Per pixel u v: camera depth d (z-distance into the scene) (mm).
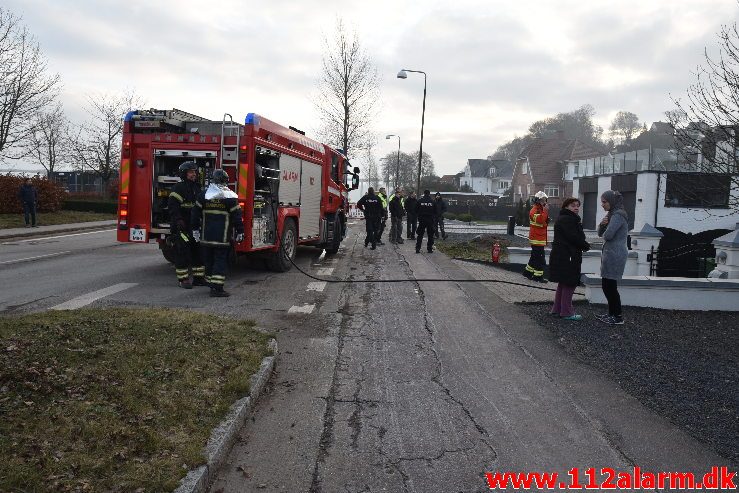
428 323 8391
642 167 29438
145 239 11188
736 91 9242
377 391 5703
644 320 8969
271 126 11602
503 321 8641
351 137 32031
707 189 10422
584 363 6742
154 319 6961
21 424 4031
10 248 17031
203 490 3766
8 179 28484
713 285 9742
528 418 5152
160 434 4184
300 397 5488
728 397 5762
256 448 4457
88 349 5559
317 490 3896
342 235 17250
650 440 4770
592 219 35594
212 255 9773
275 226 12055
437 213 22469
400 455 4406
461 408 5336
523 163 73688
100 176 44438
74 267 12781
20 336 5699
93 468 3623
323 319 8438
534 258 12695
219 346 6230
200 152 10836
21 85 28234
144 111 11312
